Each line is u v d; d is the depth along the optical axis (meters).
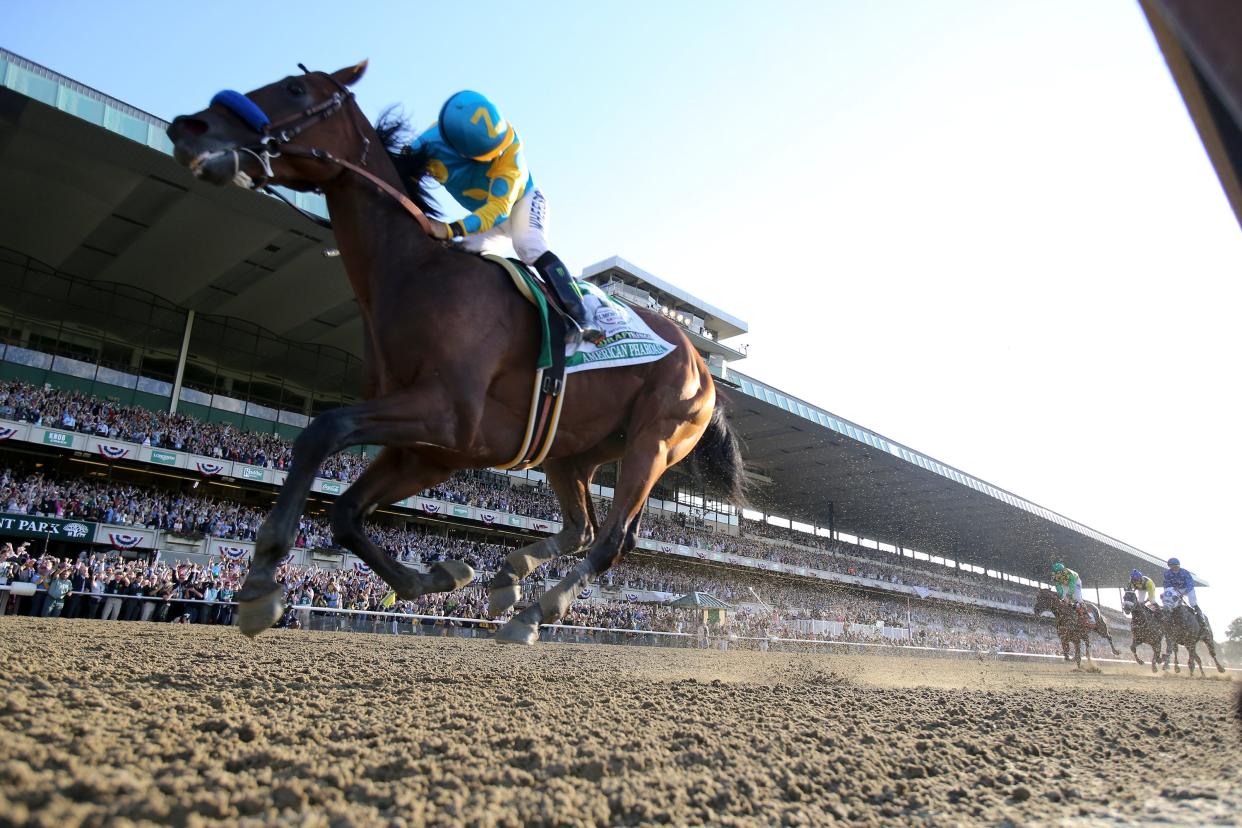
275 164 3.74
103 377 30.06
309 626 17.23
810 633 33.81
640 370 4.62
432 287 3.78
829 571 45.62
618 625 26.28
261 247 26.42
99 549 23.69
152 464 25.16
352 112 3.97
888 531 61.12
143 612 16.36
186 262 27.66
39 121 20.03
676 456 5.00
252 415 33.94
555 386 4.07
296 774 2.15
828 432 39.81
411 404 3.54
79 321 30.31
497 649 11.23
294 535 3.23
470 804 1.96
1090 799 2.42
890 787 2.50
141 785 1.88
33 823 1.51
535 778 2.30
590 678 5.70
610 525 4.50
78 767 1.95
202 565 23.70
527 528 33.75
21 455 25.48
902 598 51.00
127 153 21.28
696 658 12.20
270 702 3.42
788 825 2.01
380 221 3.95
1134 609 14.94
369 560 3.97
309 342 34.97
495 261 4.09
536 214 4.38
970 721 4.04
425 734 2.81
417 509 30.25
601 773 2.39
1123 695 6.52
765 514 54.22
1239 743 3.55
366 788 2.02
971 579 64.31
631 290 39.31
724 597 38.91
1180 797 2.42
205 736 2.54
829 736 3.21
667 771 2.48
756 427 39.66
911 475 46.12
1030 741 3.42
